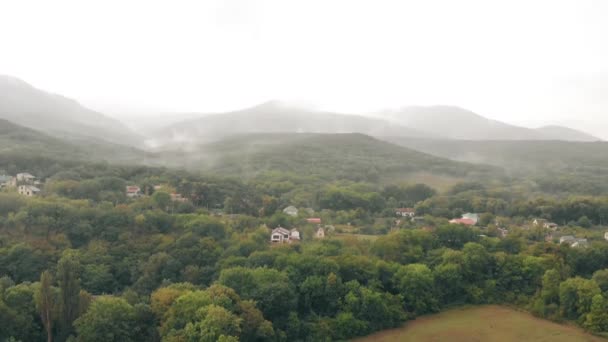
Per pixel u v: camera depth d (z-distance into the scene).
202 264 128.50
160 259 124.94
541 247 149.12
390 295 121.62
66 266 97.69
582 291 121.38
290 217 184.75
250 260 126.00
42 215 140.00
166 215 153.88
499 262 140.88
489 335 114.00
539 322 121.88
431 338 112.00
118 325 92.25
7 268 117.75
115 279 122.94
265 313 106.88
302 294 115.12
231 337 85.56
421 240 150.50
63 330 95.12
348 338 110.69
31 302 99.31
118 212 149.62
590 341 111.38
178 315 95.31
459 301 133.38
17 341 90.12
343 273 124.62
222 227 151.50
